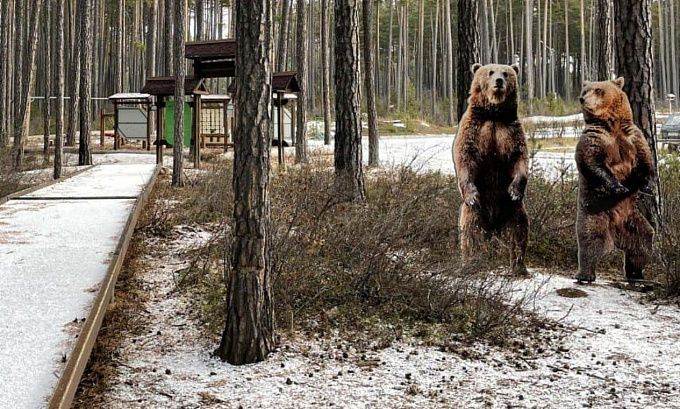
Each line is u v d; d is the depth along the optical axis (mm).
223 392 4633
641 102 8297
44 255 6754
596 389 4730
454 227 8391
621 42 8414
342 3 10977
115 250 6891
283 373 4988
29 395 3551
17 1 29391
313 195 9086
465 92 10375
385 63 69875
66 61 38281
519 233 7695
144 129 25938
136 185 13438
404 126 42375
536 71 63656
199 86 17719
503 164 7543
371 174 15289
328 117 26859
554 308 6648
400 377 4941
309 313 6254
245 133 5188
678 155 11695
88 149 20297
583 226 7527
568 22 64688
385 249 6777
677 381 4875
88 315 4773
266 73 5191
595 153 7297
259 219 5223
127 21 53656
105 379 4832
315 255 7191
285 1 24375
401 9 51750
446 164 18781
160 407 4387
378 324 6035
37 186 12648
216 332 5797
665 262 7328
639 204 8008
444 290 6410
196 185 13766
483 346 5617
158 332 5836
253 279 5215
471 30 10336
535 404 4480
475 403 4492
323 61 26484
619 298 7035
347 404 4457
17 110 27484
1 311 4926
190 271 7402
